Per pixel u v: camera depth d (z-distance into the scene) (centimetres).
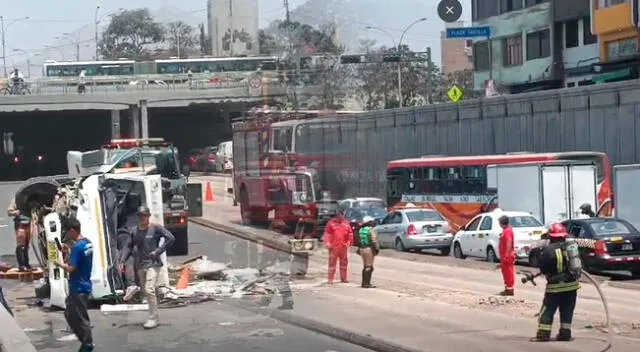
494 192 3497
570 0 5178
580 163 3259
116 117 3806
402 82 5912
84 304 1402
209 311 1833
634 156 3509
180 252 2433
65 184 2141
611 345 1366
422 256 3225
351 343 1502
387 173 3419
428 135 4212
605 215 3238
